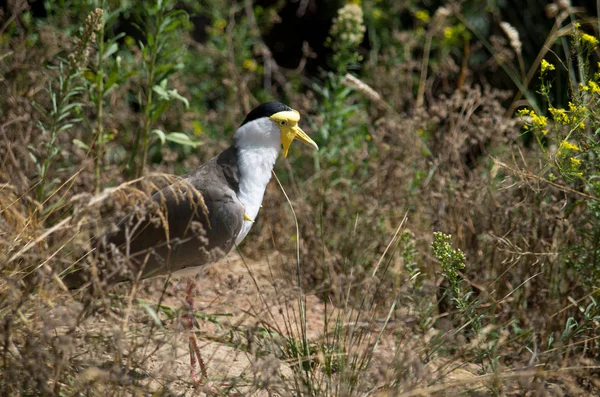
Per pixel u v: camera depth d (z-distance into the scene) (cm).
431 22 1755
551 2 1811
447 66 1585
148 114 1138
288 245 1258
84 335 690
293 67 2097
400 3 1808
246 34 1752
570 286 978
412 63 1526
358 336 888
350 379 760
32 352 641
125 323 665
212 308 991
